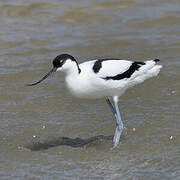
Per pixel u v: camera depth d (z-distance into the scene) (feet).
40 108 39.06
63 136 34.50
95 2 63.98
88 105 39.45
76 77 31.09
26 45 52.39
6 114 37.93
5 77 44.88
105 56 49.37
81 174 29.09
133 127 35.29
